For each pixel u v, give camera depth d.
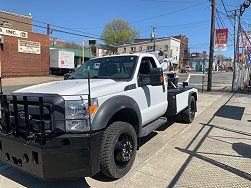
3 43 30.50
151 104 5.35
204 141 6.02
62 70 38.94
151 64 5.69
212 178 4.12
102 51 66.25
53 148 3.34
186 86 8.66
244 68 21.08
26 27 43.16
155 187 3.83
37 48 35.03
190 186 3.86
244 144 5.83
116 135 3.91
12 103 3.79
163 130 7.03
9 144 3.72
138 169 4.43
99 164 3.69
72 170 3.40
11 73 31.80
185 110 7.67
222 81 31.08
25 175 4.27
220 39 17.91
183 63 80.75
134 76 4.85
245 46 20.88
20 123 3.71
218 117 8.85
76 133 3.48
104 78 4.96
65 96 3.57
